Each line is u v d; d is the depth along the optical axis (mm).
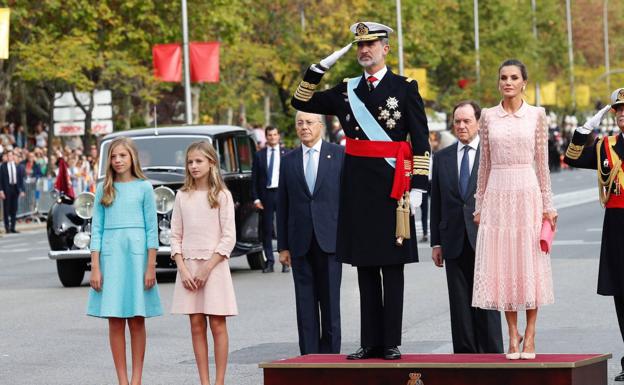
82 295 39875
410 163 20359
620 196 23734
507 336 29219
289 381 20156
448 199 24594
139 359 23188
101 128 91188
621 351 26875
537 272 20219
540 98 171500
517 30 163125
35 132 110625
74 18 91562
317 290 25875
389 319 20484
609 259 23875
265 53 112562
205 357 23172
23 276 47219
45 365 26953
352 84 20531
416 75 128500
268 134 43844
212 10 99375
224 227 23000
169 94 125312
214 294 22906
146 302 23078
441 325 30922
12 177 76188
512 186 20234
